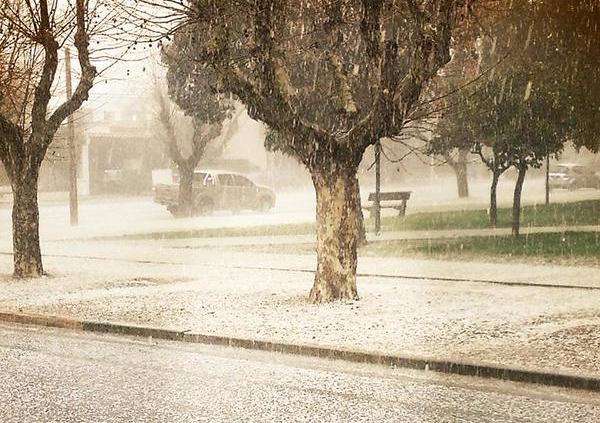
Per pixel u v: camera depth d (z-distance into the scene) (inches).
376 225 853.8
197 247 810.8
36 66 644.7
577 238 736.3
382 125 438.9
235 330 375.9
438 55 427.8
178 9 449.7
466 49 719.7
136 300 477.4
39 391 280.1
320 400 266.2
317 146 443.2
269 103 430.3
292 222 1063.0
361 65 637.3
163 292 510.6
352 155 451.2
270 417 246.2
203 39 470.3
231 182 1296.8
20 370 314.2
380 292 487.8
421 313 410.9
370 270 596.7
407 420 242.7
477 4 640.4
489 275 552.7
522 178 759.1
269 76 427.8
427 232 854.5
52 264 688.4
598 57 708.7
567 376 281.7
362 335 358.3
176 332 378.0
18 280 583.8
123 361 331.0
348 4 488.7
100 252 782.5
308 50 627.5
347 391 278.5
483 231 834.2
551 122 722.8
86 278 589.6
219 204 1280.8
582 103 728.3
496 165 824.9
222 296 487.5
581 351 317.4
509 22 702.5
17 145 602.9
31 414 251.1
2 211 1610.5
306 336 358.3
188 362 328.8
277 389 281.7
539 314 400.8
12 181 604.1
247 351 351.3
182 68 959.0
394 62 433.7
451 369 305.3
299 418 245.1
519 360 304.7
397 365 316.5
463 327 371.2
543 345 329.7
